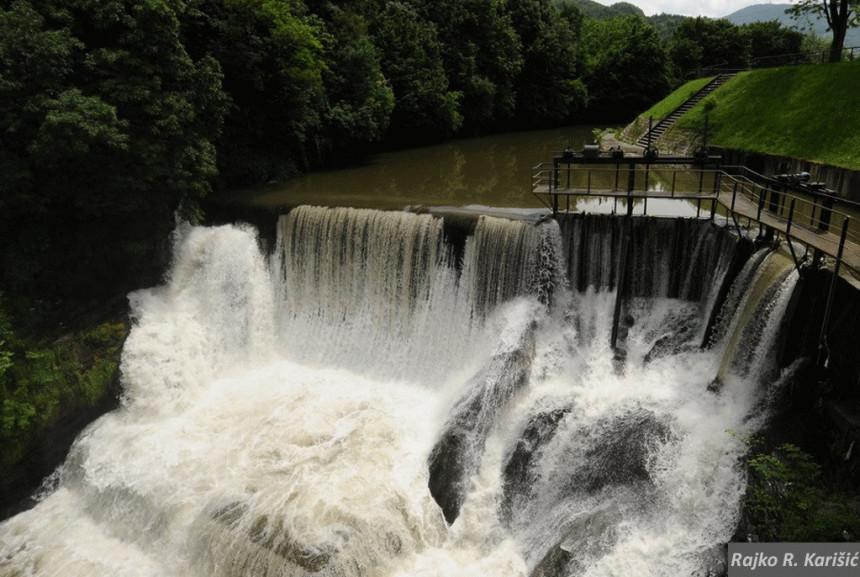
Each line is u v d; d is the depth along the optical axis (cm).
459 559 1672
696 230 2047
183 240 2641
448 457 1866
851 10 4684
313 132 3975
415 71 5200
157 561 1712
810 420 1536
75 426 2161
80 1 2331
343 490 1777
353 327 2466
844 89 3225
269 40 3412
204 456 1955
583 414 1880
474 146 5512
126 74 2408
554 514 1677
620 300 2012
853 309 1427
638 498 1593
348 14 4409
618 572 1460
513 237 2164
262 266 2644
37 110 2105
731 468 1555
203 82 2658
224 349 2508
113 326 2364
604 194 2116
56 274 2358
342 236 2447
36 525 1869
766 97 3819
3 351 2041
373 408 2172
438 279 2317
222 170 3250
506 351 2033
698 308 2062
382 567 1623
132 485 1861
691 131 4122
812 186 1719
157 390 2227
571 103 7925
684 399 1831
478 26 6512
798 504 1334
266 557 1574
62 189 2297
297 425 2084
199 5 3225
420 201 2653
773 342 1645
